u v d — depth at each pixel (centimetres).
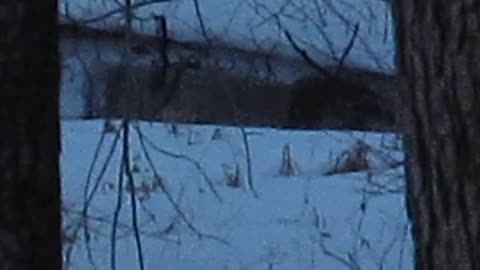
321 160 1077
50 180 462
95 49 794
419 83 464
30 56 456
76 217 734
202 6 934
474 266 460
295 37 937
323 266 928
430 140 464
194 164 951
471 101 454
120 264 855
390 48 966
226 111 984
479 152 456
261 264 931
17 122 455
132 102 715
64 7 791
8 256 457
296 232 966
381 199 986
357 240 932
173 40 864
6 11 453
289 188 1042
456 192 461
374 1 951
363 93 991
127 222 855
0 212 456
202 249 918
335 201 1016
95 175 892
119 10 729
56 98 463
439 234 466
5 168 455
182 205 964
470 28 452
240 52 959
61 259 468
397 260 903
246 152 988
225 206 990
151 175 928
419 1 461
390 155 1005
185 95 940
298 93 995
